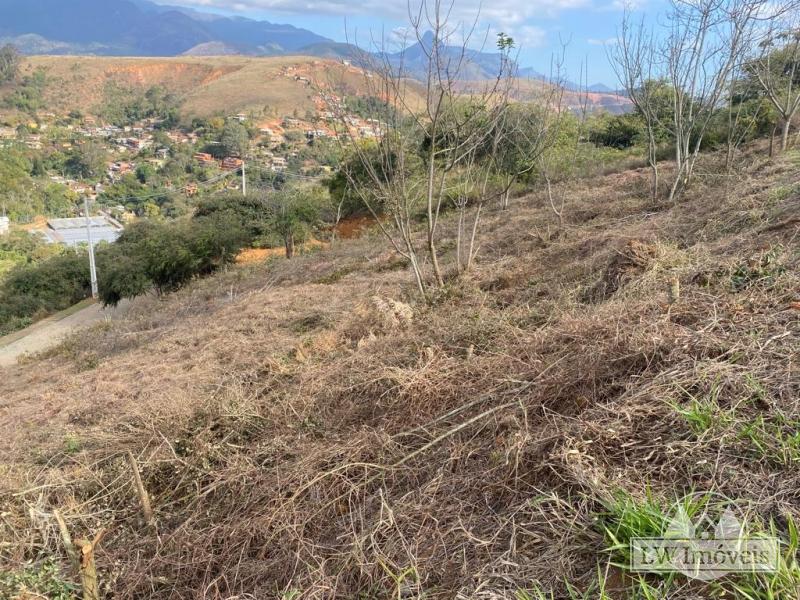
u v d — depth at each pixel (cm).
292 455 289
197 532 247
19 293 1981
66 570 235
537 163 863
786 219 416
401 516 202
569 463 180
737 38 694
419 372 322
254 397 374
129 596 223
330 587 182
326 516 231
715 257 380
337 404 337
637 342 245
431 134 544
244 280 1245
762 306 260
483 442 236
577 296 438
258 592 200
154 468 299
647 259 423
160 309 1198
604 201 898
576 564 153
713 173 884
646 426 195
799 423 175
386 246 1053
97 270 2016
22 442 408
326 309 658
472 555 173
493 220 1007
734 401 193
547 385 253
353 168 1353
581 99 858
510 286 566
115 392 506
